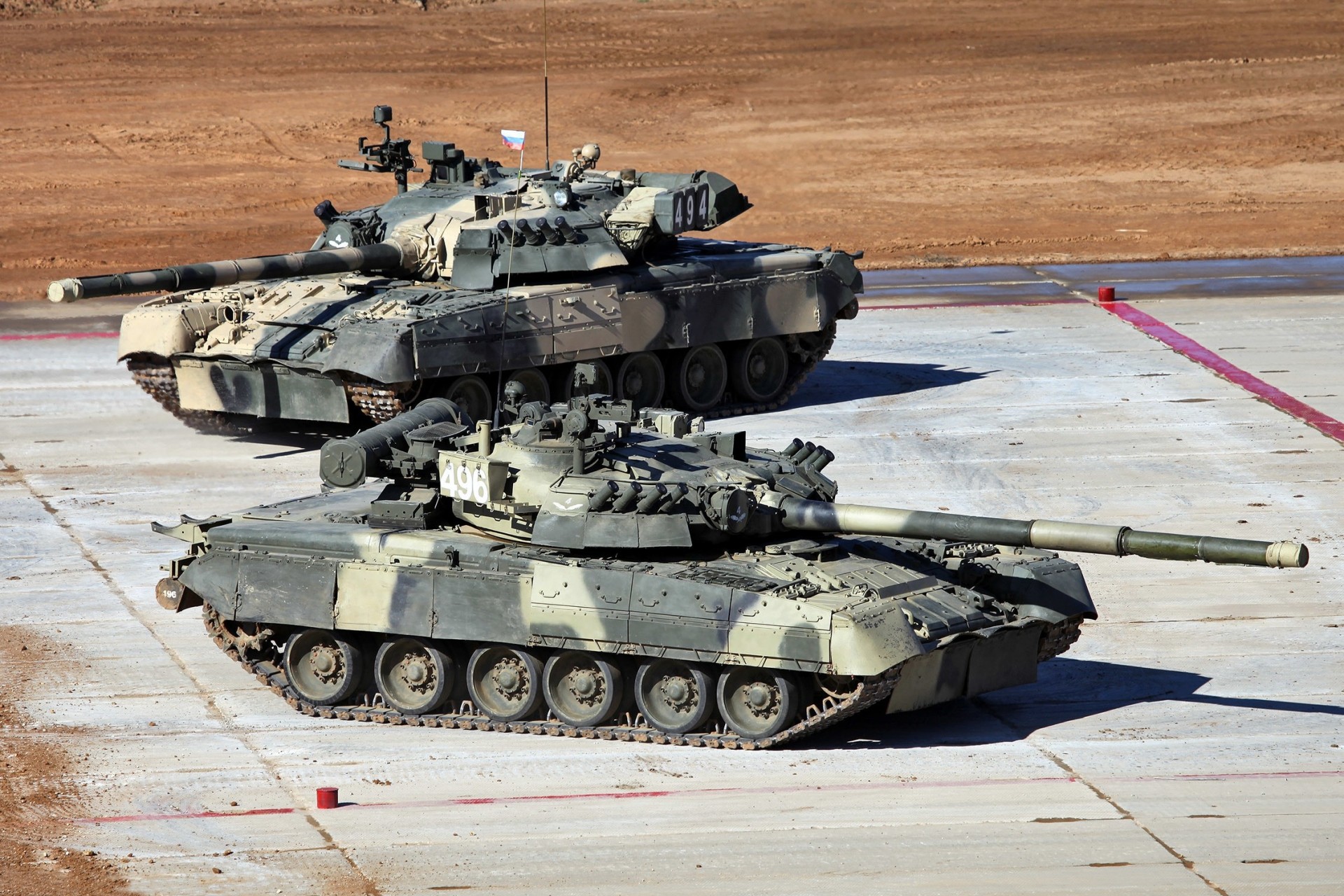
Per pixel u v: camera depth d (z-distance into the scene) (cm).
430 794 6962
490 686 7750
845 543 8125
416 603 7606
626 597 7288
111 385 14062
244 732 7675
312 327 11788
